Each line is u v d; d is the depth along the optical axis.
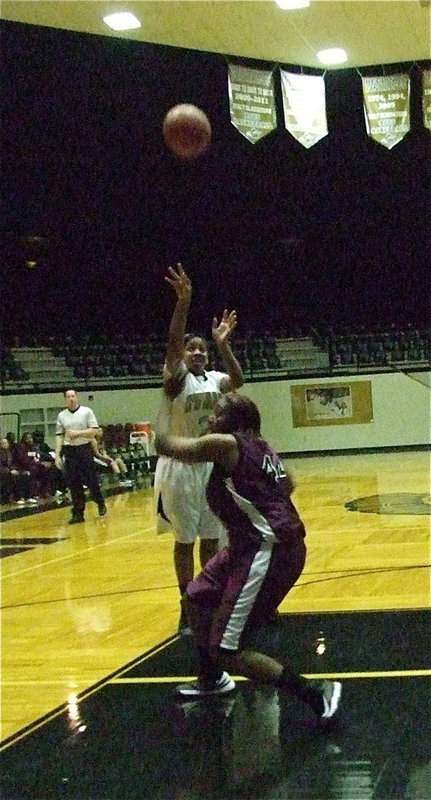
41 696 4.96
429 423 25.70
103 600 7.39
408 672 4.91
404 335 26.88
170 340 5.66
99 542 10.88
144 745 4.11
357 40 12.91
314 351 27.59
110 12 11.94
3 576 8.82
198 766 3.81
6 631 6.50
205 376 5.88
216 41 12.91
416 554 8.53
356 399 25.97
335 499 13.81
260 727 4.22
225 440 4.13
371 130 12.80
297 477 18.22
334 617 6.25
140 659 5.56
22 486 16.53
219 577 4.43
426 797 3.35
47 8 11.77
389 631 5.78
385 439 25.91
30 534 12.06
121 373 24.36
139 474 21.14
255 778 3.63
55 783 3.74
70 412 13.15
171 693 4.84
